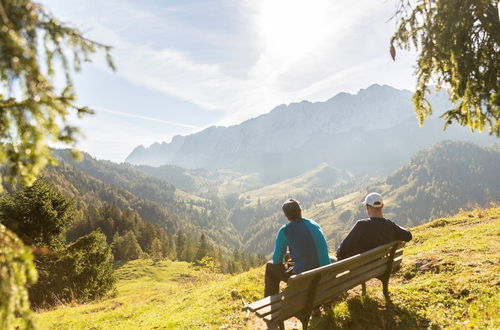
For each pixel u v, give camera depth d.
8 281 1.95
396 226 6.53
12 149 2.10
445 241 10.77
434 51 4.29
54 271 18.97
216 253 124.81
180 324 7.70
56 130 2.09
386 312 6.03
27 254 2.03
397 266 6.88
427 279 7.41
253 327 7.08
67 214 19.98
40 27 2.06
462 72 4.12
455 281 6.83
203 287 12.08
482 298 5.96
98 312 11.73
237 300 8.82
